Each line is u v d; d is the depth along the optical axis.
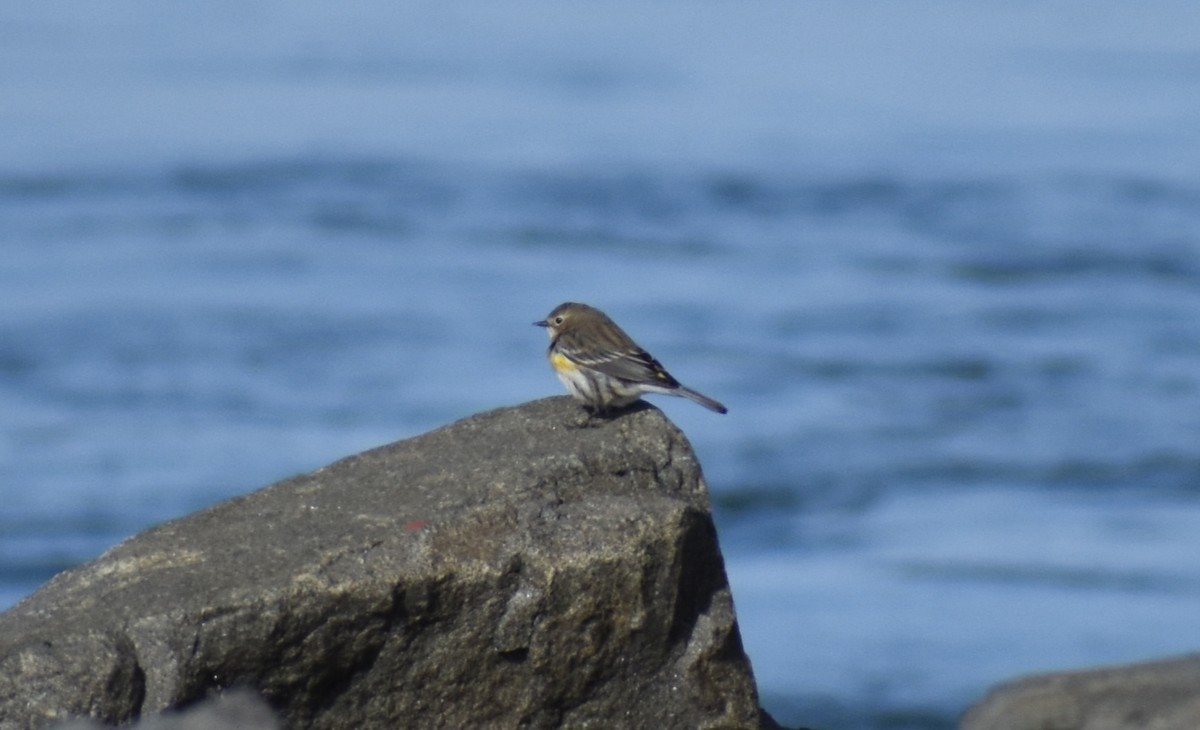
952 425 33.22
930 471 30.88
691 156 59.59
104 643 9.02
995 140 63.09
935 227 48.62
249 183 54.09
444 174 56.06
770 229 48.59
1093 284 42.69
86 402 33.47
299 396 34.12
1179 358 37.03
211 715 8.50
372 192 53.16
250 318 39.00
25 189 52.25
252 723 8.45
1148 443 32.09
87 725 8.51
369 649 9.37
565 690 9.66
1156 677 11.14
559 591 9.49
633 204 51.88
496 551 9.49
